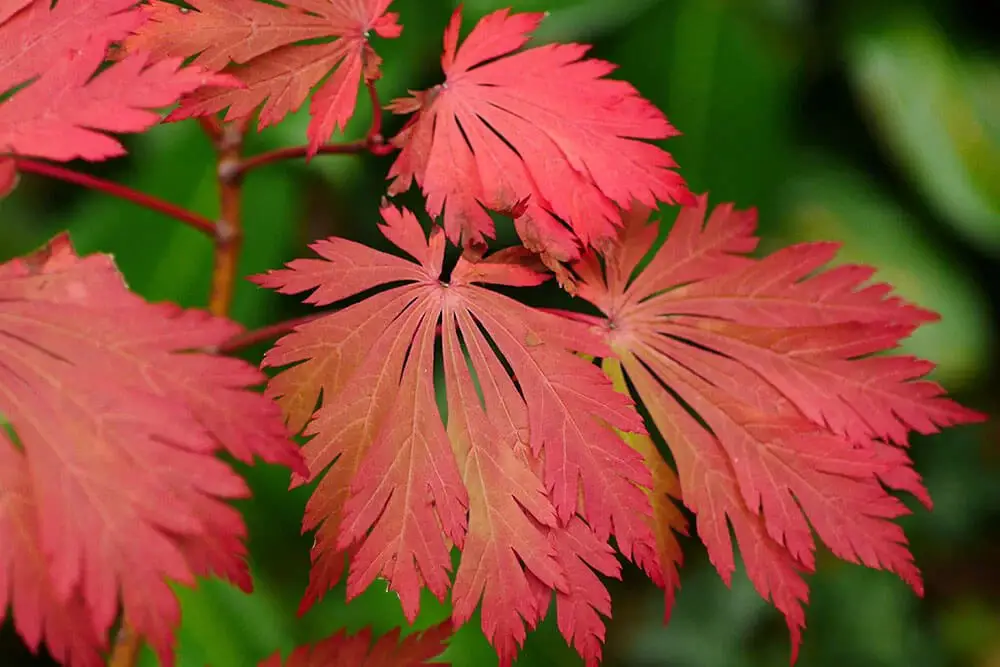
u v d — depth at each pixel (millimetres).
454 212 351
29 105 326
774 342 367
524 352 345
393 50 533
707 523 359
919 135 646
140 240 531
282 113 349
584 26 578
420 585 332
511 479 338
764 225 601
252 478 521
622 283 370
